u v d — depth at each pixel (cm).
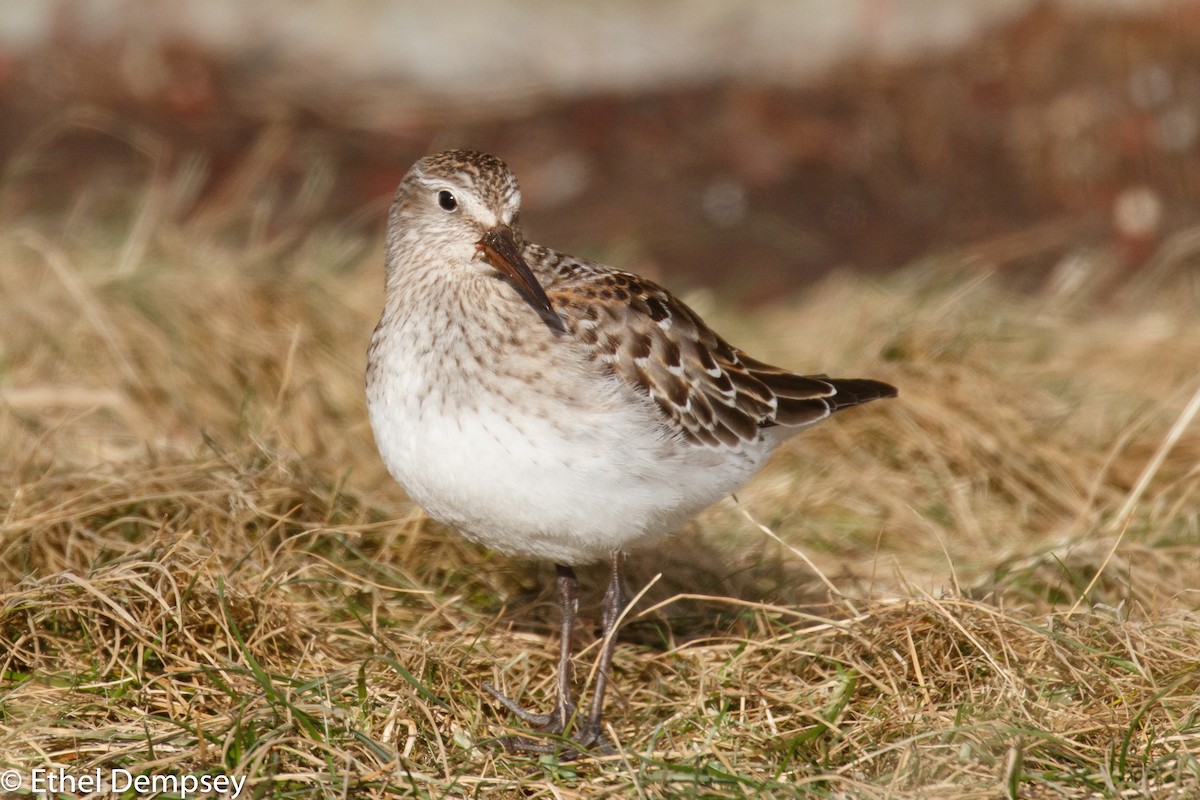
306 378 1387
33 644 980
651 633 1102
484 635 1058
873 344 1477
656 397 940
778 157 2236
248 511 1121
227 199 2094
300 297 1527
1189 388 1475
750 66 2403
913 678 969
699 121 2309
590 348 919
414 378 907
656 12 2489
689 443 952
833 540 1249
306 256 1717
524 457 892
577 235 2061
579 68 2411
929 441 1353
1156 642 963
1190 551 1162
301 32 2442
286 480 1165
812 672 1003
